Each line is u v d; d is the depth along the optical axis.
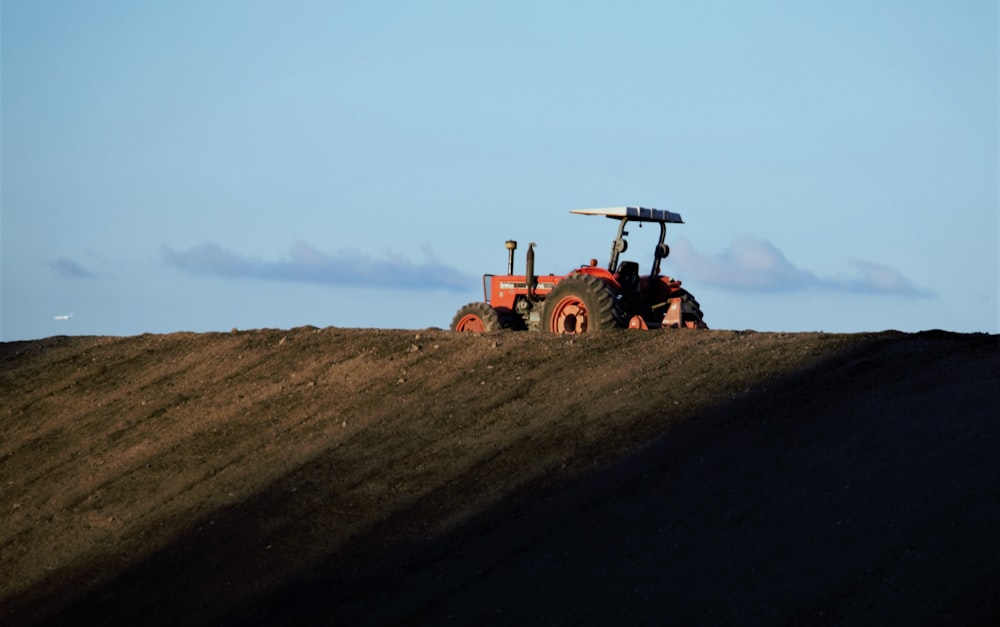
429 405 46.59
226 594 36.38
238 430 49.66
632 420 40.09
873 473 31.36
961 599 25.19
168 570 39.41
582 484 36.34
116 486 47.84
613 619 28.78
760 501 31.94
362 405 48.44
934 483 29.75
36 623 38.91
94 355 66.62
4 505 49.91
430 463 41.19
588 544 32.75
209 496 43.91
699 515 32.28
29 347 72.19
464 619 30.89
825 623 26.02
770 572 28.58
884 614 25.62
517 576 32.25
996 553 26.16
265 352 59.09
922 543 27.48
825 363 40.94
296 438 46.91
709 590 28.72
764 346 44.78
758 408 38.41
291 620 33.56
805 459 33.53
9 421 59.22
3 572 43.94
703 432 37.47
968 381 35.66
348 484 41.34
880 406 35.78
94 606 38.59
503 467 39.22
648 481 35.28
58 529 45.78
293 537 38.56
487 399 45.66
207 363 59.81
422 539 35.97
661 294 64.00
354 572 35.28
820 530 29.55
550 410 43.06
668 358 45.47
